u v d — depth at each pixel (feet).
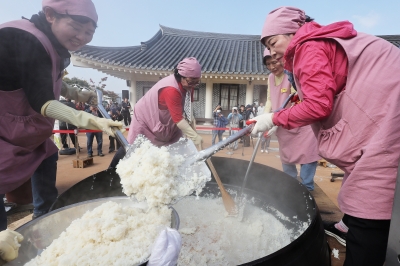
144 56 33.96
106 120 3.83
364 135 3.25
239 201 5.46
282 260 2.66
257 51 39.60
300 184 4.57
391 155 3.04
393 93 3.04
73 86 6.19
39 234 2.76
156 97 6.40
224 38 43.75
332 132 3.57
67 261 2.27
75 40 4.20
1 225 4.43
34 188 5.59
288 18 3.86
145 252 2.42
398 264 2.64
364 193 3.21
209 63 33.76
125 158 3.67
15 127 4.23
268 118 3.74
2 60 3.66
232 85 34.35
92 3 4.00
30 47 3.71
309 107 3.23
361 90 3.17
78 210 3.20
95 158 17.67
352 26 3.47
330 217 5.35
